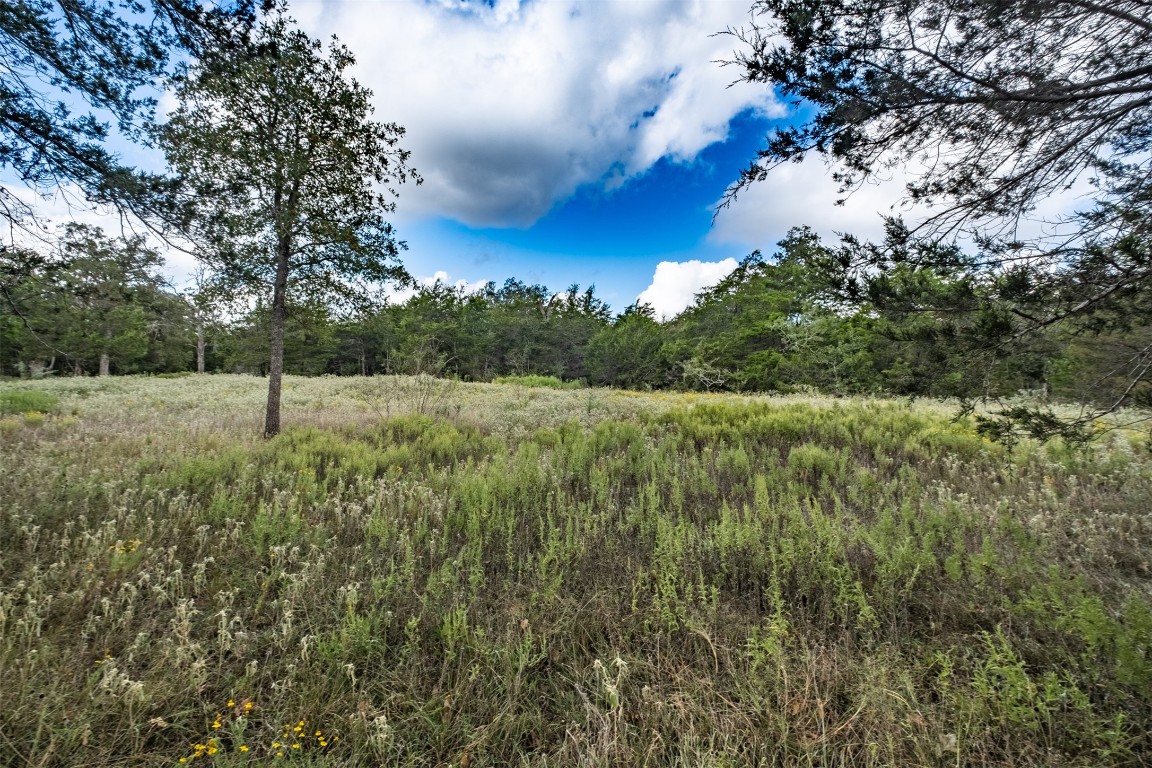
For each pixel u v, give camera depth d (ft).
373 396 48.21
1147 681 6.67
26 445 23.39
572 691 8.07
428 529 13.73
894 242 9.38
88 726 6.44
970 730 6.59
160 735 6.91
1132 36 7.90
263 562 11.69
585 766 6.27
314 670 8.05
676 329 125.29
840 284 9.80
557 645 9.10
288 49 23.62
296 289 30.17
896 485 16.87
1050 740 6.49
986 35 8.13
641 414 37.96
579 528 13.53
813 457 20.16
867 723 6.86
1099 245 8.20
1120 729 6.41
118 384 67.31
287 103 24.95
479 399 55.93
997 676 7.80
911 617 9.68
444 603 10.20
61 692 7.25
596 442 25.38
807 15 8.09
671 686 7.91
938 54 8.45
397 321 141.69
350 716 7.10
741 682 7.81
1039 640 8.57
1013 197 9.44
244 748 6.34
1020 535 11.41
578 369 152.05
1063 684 7.48
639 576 10.48
